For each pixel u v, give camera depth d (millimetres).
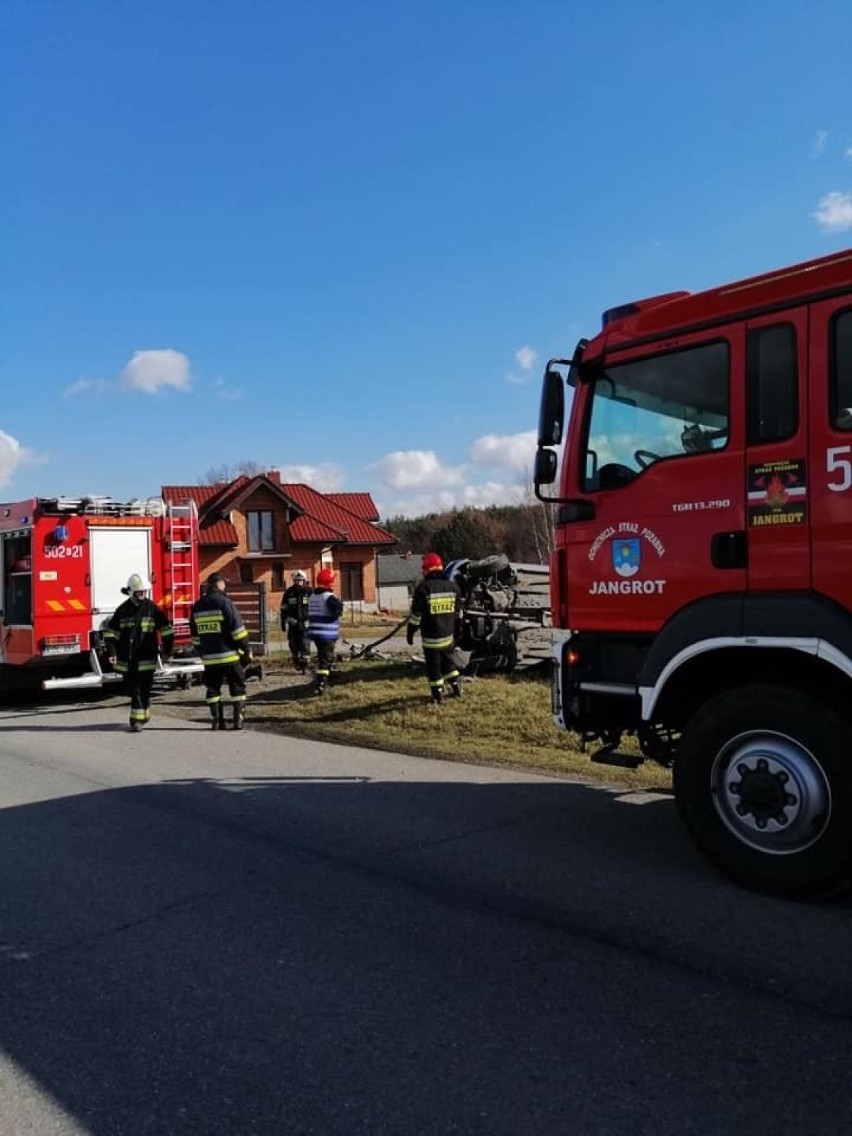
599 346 5406
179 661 13609
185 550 13867
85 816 6504
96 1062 3141
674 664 4836
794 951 3928
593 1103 2822
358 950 4027
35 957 4039
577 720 5535
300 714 11156
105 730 10656
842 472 4316
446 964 3861
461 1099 2859
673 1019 3340
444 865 5207
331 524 47469
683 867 5086
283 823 6207
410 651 16594
